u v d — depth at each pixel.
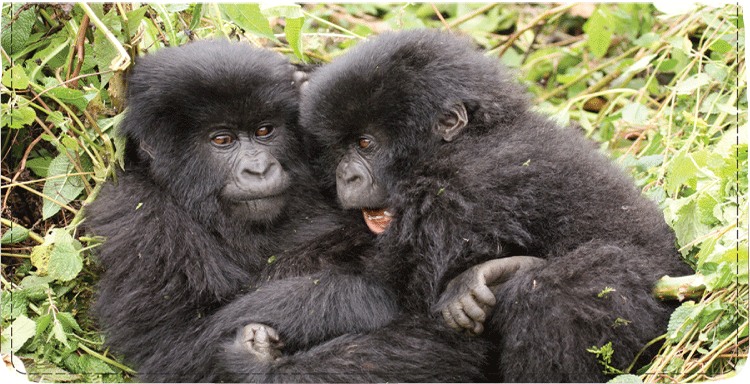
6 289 7.38
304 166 7.86
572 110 12.09
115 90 7.71
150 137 7.30
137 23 7.95
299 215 7.84
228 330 6.83
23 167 7.85
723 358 6.39
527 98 8.19
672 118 10.06
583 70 12.60
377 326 6.96
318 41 10.98
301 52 8.90
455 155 7.16
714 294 6.38
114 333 7.09
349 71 7.42
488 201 6.68
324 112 7.48
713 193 7.06
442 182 6.94
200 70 7.15
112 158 7.61
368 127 7.45
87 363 7.26
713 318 6.34
